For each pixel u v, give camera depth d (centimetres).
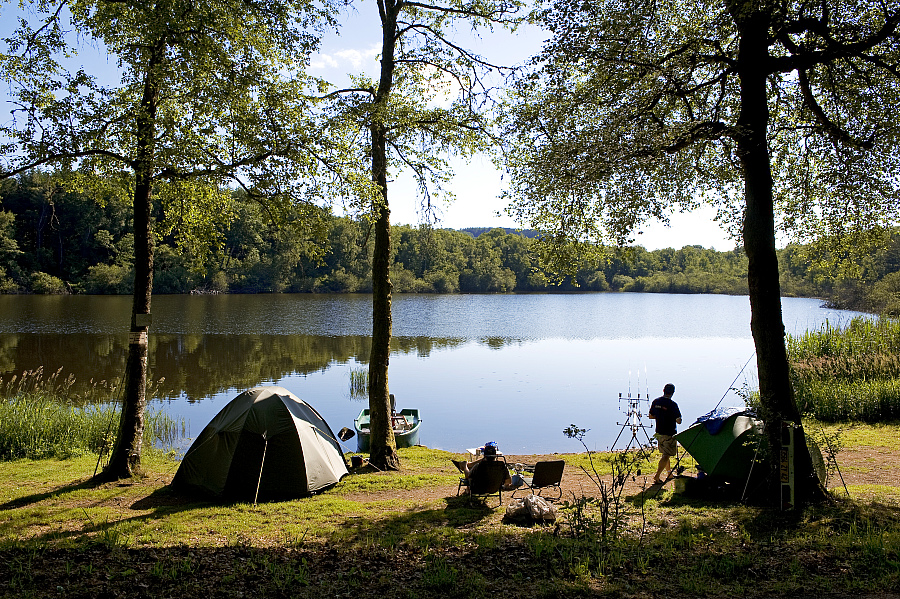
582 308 6606
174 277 7056
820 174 1004
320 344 3209
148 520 753
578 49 866
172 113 912
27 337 3269
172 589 503
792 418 764
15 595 478
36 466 1119
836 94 930
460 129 1115
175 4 773
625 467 686
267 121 870
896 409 1486
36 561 569
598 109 902
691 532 662
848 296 5544
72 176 953
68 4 866
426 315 5406
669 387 958
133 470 977
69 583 512
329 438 1038
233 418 924
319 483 934
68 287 6625
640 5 854
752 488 812
